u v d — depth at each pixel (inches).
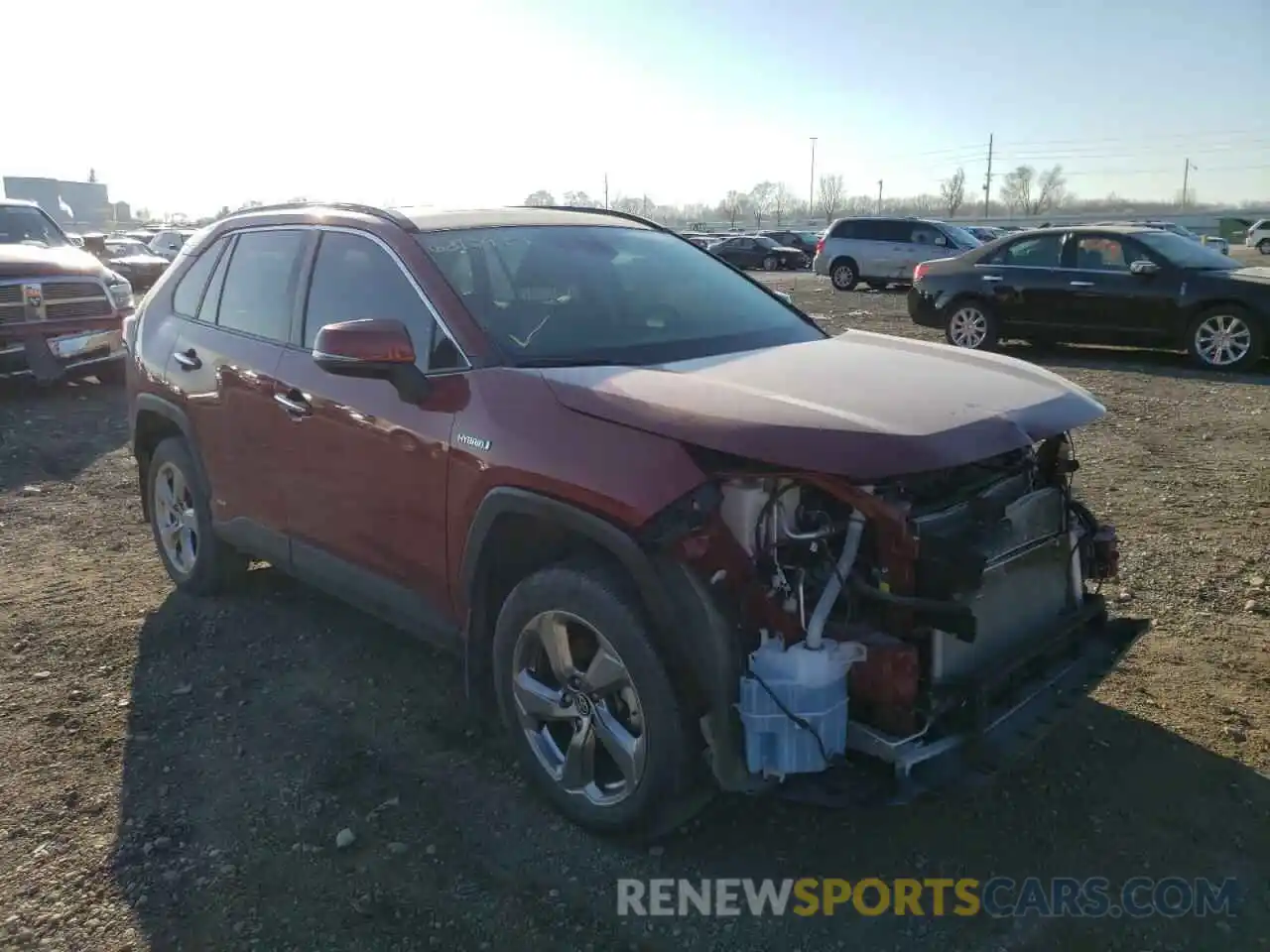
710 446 105.2
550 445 117.3
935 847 122.9
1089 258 486.3
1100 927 109.9
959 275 519.2
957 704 110.0
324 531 156.1
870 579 108.4
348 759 141.7
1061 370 460.1
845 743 107.3
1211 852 121.1
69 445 329.4
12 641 180.1
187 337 186.4
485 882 117.2
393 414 138.6
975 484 120.0
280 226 174.2
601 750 125.1
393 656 172.9
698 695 109.7
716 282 168.9
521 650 126.4
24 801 132.6
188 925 110.6
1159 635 175.3
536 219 165.3
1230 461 289.1
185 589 201.0
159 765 141.2
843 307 796.0
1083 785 133.6
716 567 107.0
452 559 132.7
